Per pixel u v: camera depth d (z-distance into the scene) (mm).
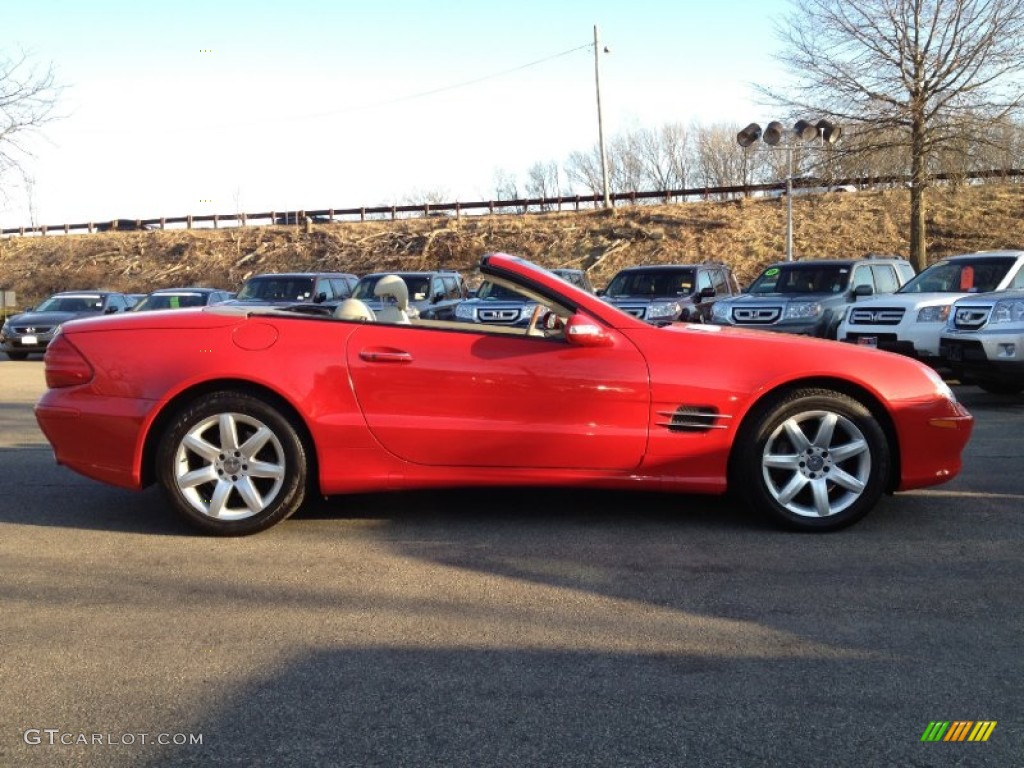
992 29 20656
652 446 4852
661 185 56594
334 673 3252
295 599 3988
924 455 4957
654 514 5336
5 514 5465
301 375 4820
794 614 3771
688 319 14641
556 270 16328
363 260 41500
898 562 4422
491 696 3070
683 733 2818
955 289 11461
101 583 4207
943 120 21531
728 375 4844
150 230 51531
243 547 4750
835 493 5004
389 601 3957
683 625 3666
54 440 4977
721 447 4859
